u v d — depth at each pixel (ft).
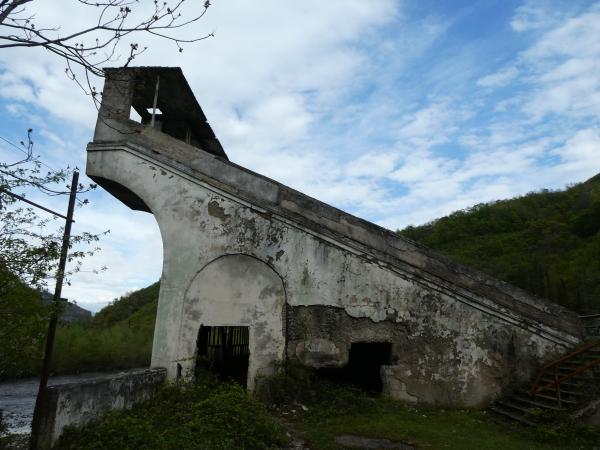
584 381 28.94
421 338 33.88
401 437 24.70
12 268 18.47
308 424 27.76
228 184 37.78
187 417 24.27
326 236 35.58
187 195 37.60
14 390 57.06
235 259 36.27
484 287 35.37
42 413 19.40
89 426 21.71
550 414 27.35
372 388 38.52
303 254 35.58
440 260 35.94
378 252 35.17
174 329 35.19
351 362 39.50
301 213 37.47
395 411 30.45
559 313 34.88
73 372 79.00
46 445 18.99
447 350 33.71
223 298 35.63
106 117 40.01
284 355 34.06
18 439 25.59
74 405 20.76
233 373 49.60
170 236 37.09
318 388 32.53
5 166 18.38
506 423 28.84
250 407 25.55
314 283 35.04
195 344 34.94
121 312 157.28
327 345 33.94
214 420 23.18
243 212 36.76
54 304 20.66
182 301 35.70
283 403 31.60
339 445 23.11
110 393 24.16
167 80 41.57
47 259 19.57
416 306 34.37
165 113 48.21
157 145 39.17
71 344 80.74
